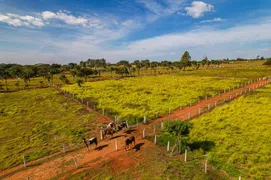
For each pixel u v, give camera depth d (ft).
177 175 54.39
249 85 193.57
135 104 138.51
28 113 134.62
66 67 557.33
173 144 73.00
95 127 101.30
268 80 214.69
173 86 208.33
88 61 614.34
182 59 545.85
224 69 402.11
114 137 86.12
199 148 69.56
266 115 96.22
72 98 175.01
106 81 282.15
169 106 129.29
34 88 245.45
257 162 59.16
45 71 388.78
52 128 104.01
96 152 73.56
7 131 102.78
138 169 58.95
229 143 70.74
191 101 139.33
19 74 281.74
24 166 68.03
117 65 596.29
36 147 82.64
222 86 193.57
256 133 76.48
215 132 80.89
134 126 97.50
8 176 62.54
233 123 88.94
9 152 78.95
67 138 89.40
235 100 131.64
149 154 66.69
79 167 63.67
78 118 117.39
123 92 184.96
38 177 60.75
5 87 253.85
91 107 140.56
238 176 53.16
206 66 542.16
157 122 100.94
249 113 101.24
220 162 60.03
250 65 487.61
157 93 173.78
